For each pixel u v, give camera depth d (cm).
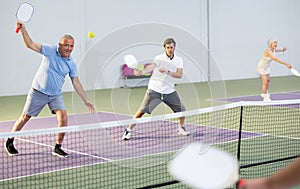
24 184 499
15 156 633
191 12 1842
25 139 750
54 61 612
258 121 866
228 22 1947
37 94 623
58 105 627
